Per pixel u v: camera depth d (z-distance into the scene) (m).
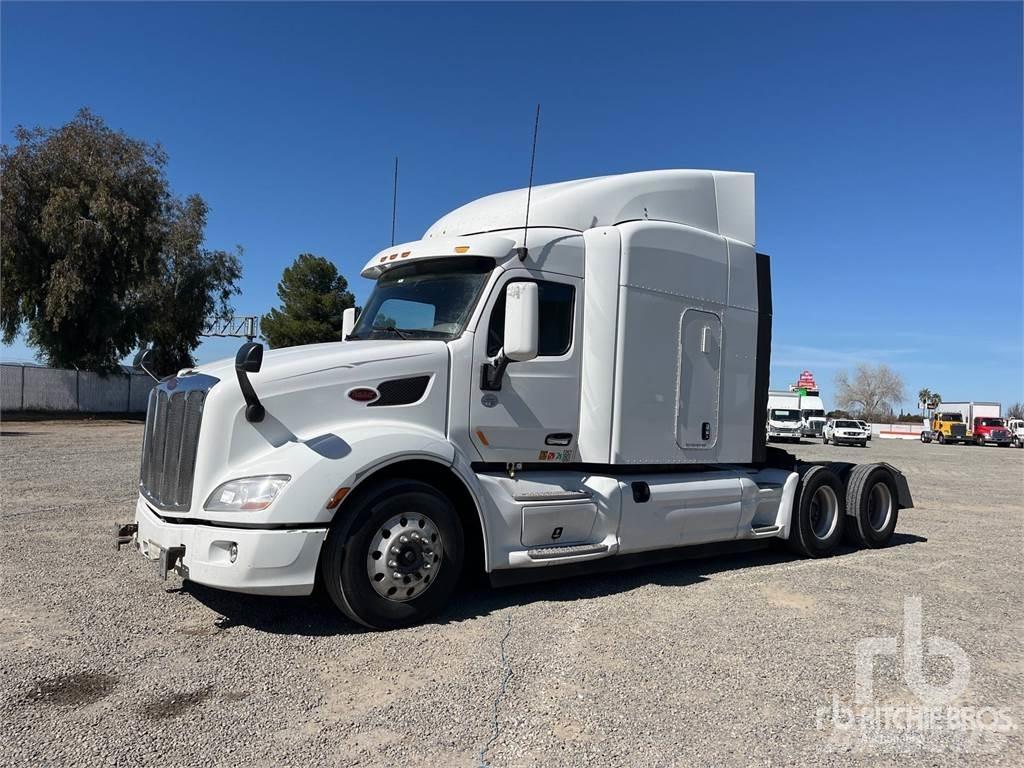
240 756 3.12
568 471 6.02
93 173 31.62
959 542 8.91
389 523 4.77
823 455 28.47
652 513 6.22
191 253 37.47
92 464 13.92
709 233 6.95
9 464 13.74
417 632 4.79
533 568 5.66
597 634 4.84
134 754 3.11
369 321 6.13
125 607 5.14
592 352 6.01
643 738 3.39
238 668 4.09
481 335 5.42
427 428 5.18
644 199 6.63
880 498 8.52
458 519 5.09
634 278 6.16
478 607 5.41
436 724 3.47
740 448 7.19
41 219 30.84
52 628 4.67
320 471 4.54
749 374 7.28
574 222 6.19
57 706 3.56
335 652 4.38
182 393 4.91
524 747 3.27
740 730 3.50
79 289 30.47
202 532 4.48
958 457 31.88
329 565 4.67
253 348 4.47
